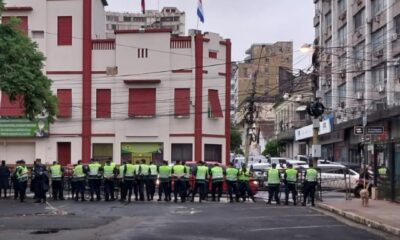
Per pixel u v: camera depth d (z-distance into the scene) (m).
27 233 14.30
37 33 43.69
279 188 25.97
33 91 28.55
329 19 56.75
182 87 43.19
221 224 16.39
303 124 71.06
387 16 39.22
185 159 42.88
